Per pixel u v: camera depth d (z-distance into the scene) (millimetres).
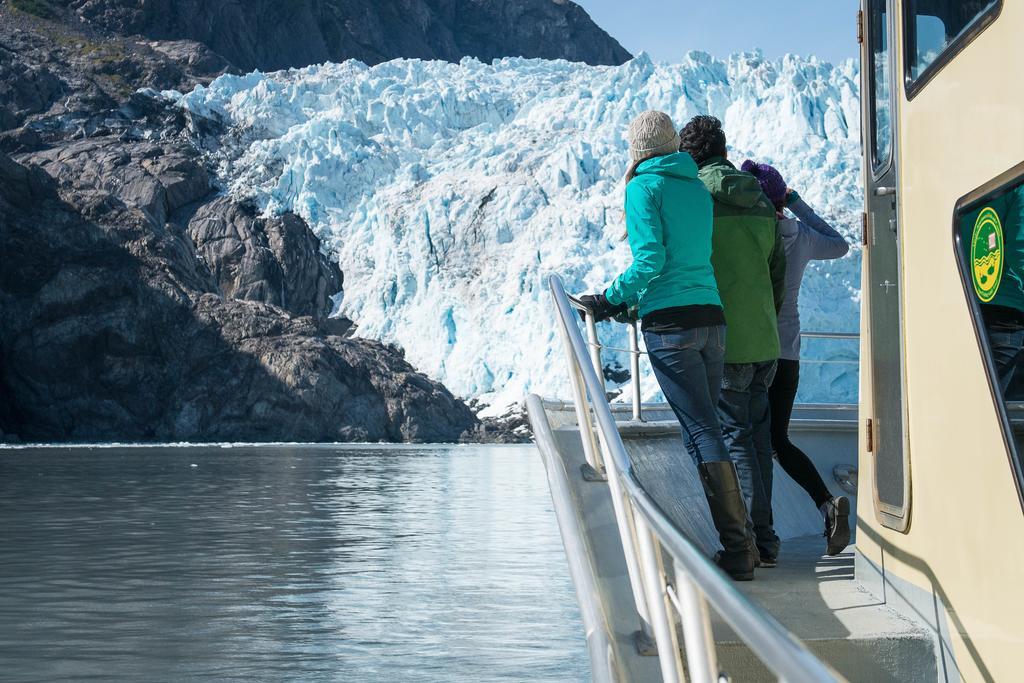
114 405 65125
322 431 67625
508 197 76688
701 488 4648
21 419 64312
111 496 32500
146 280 67438
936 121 2791
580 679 10812
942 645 2828
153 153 85250
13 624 13445
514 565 19062
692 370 3535
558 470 3246
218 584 16734
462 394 72812
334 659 11648
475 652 12031
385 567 18766
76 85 90688
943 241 2768
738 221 3834
